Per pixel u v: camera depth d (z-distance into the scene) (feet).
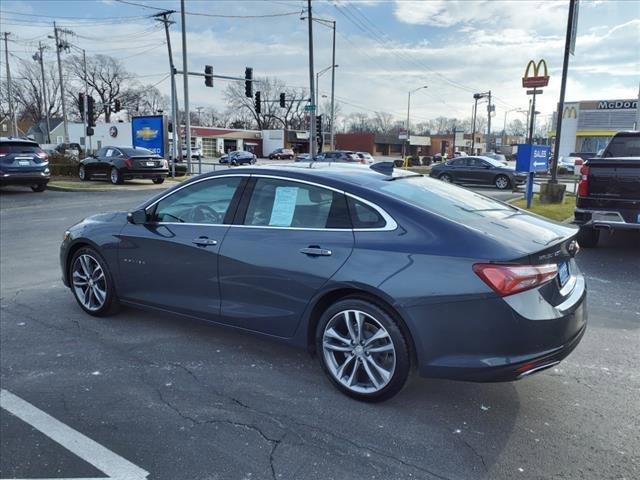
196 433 10.35
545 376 12.85
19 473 9.14
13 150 57.93
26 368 13.29
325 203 12.21
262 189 13.28
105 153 75.36
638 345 14.82
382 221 11.39
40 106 310.04
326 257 11.60
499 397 11.77
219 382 12.51
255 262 12.65
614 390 12.12
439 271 10.35
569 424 10.64
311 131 108.68
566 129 159.74
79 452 9.75
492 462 9.38
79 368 13.28
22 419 10.89
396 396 11.80
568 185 86.07
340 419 10.83
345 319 11.55
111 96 304.71
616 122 154.20
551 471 9.13
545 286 10.34
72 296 19.48
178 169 94.84
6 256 27.07
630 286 21.02
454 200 12.63
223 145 261.85
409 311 10.52
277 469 9.20
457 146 330.75
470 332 10.12
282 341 12.65
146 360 13.76
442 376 10.51
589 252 27.73
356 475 9.03
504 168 73.56
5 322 16.63
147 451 9.76
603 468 9.21
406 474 9.04
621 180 25.12
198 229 14.01
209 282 13.67
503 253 10.14
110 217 16.55
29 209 47.52
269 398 11.72
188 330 15.89
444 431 10.37
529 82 46.24
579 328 11.24
